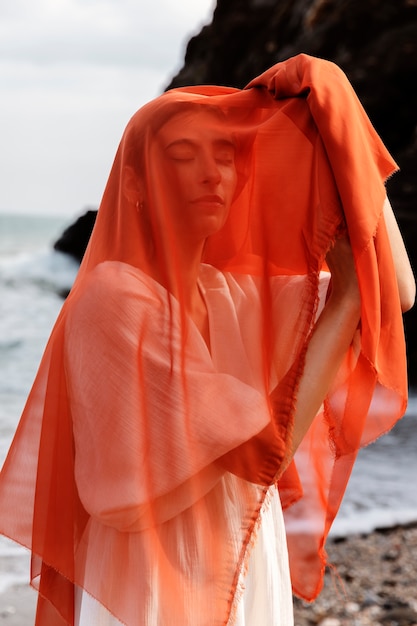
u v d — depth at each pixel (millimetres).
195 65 17188
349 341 2109
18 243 49500
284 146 2102
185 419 1929
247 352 2074
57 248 21188
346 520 5297
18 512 2102
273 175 2109
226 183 2070
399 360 2133
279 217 2113
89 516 2059
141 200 2037
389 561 4793
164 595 1947
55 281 19781
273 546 2166
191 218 2039
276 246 2119
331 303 2123
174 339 1949
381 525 5262
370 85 12094
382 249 2070
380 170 2123
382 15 12711
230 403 1966
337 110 2045
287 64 2143
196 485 1953
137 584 1940
